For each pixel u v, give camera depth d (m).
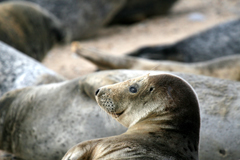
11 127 13.73
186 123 7.00
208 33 28.73
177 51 28.05
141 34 38.91
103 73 12.66
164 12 45.25
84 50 22.67
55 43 32.44
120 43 35.84
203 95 11.83
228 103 11.61
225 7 48.28
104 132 11.63
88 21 36.56
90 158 6.75
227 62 20.52
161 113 7.14
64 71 27.47
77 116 12.09
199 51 27.94
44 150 12.71
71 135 12.07
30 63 17.08
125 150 6.41
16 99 14.08
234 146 11.11
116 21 42.94
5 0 35.44
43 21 30.38
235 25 28.75
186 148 6.70
